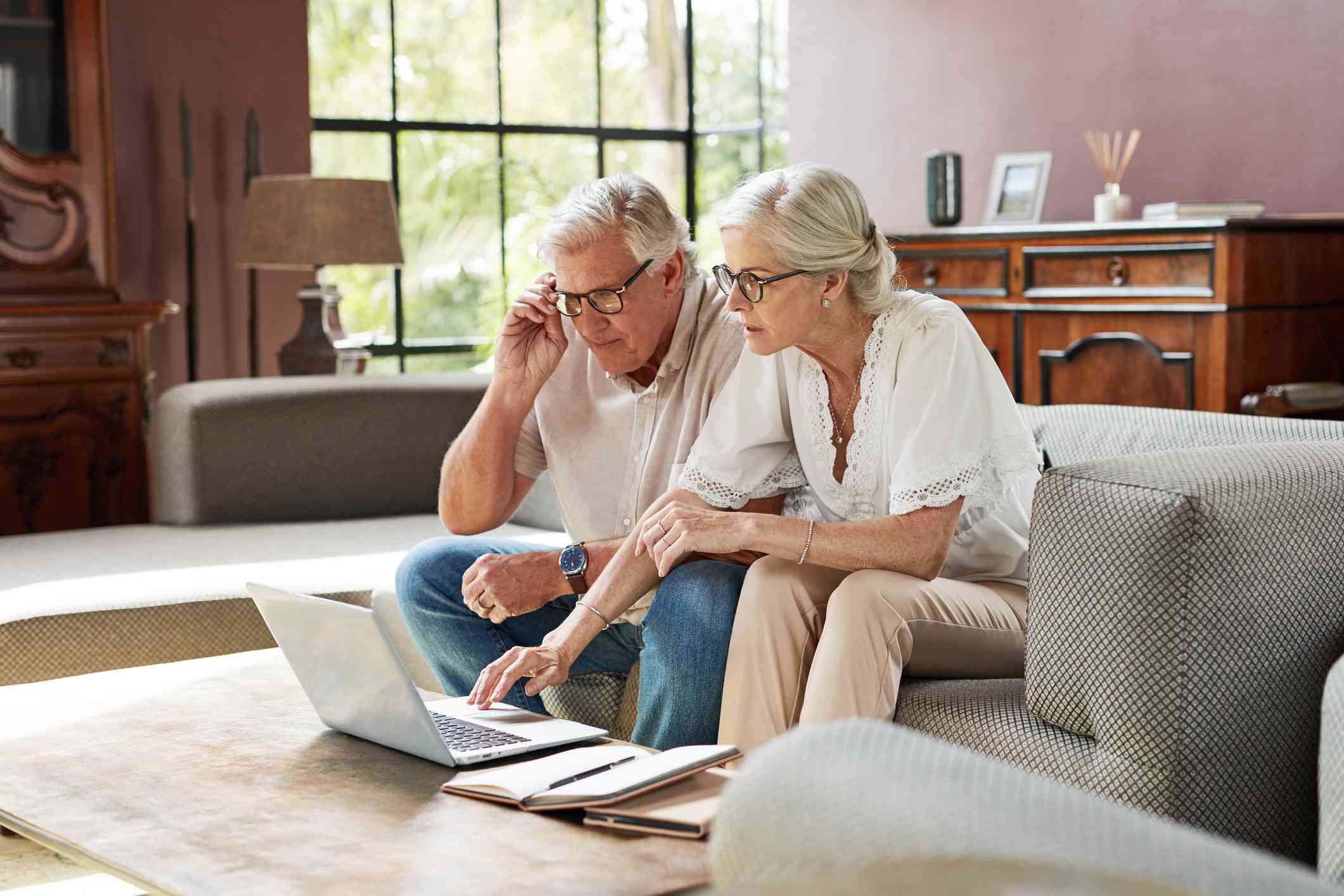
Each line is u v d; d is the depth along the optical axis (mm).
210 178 5434
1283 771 1574
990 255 4547
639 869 1267
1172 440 2195
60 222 4480
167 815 1431
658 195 2143
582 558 2100
